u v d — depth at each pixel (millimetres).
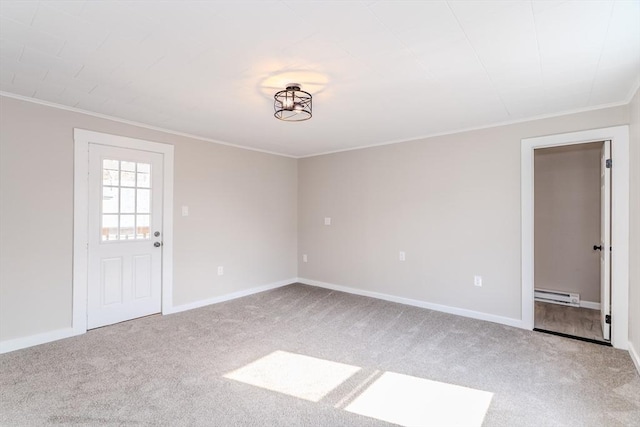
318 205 5242
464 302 3773
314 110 3076
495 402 2078
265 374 2424
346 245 4883
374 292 4570
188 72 2279
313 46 1920
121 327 3352
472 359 2680
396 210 4340
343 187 4918
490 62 2121
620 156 2848
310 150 4984
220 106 2984
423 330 3326
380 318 3691
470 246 3727
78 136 3145
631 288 2715
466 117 3311
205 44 1903
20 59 2102
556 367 2531
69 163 3098
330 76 2330
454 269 3844
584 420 1896
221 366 2539
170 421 1870
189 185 4051
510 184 3455
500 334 3211
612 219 2898
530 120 3324
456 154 3820
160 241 3799
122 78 2389
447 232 3896
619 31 1753
